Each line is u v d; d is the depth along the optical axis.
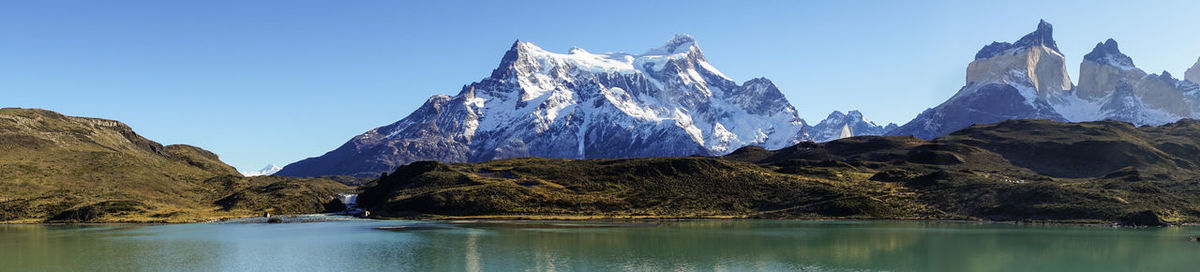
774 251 128.25
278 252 129.62
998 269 110.56
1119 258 119.62
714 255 123.50
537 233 161.25
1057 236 149.50
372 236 156.75
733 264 114.75
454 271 109.94
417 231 169.00
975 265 113.69
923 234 154.88
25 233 165.62
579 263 116.25
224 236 158.25
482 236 155.00
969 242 139.25
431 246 137.38
